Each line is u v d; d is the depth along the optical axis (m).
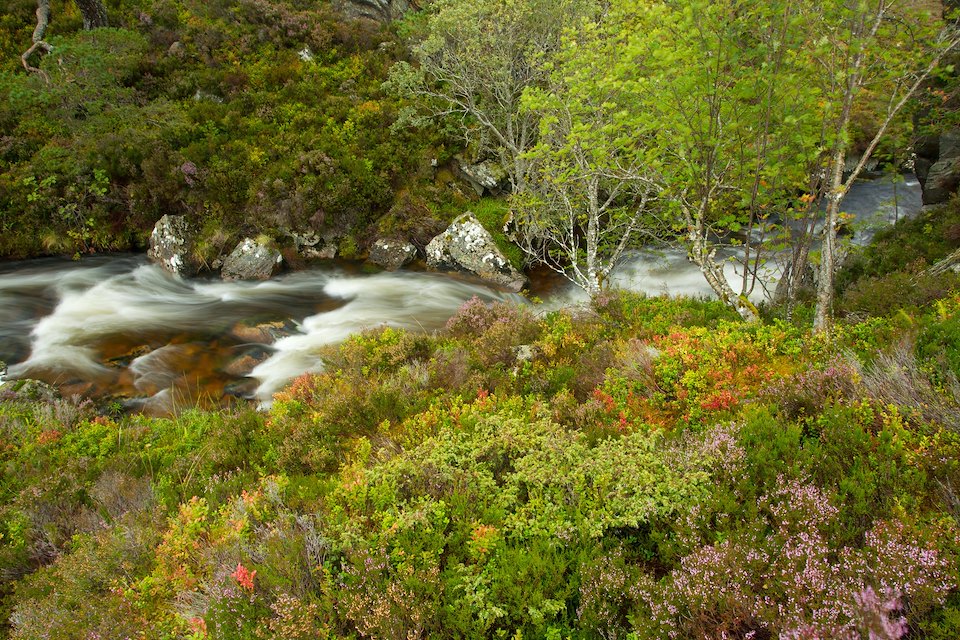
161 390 10.34
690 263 16.30
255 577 4.01
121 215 17.30
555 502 4.34
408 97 20.42
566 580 3.76
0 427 8.04
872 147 7.09
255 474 6.43
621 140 8.72
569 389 7.14
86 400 9.61
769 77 6.78
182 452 7.62
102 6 21.03
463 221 17.28
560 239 17.06
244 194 17.42
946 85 10.44
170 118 18.17
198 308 14.12
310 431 6.70
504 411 6.10
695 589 3.20
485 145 19.23
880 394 4.81
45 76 18.31
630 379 6.73
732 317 8.75
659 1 7.90
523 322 9.36
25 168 17.03
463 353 8.37
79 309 13.62
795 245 9.55
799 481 3.88
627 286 15.27
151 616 4.35
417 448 5.23
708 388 6.04
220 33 21.27
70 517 6.08
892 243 11.88
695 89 7.42
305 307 14.45
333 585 3.91
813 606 2.95
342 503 4.71
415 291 15.64
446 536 4.21
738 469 4.18
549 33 16.17
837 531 3.49
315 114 19.67
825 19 6.68
